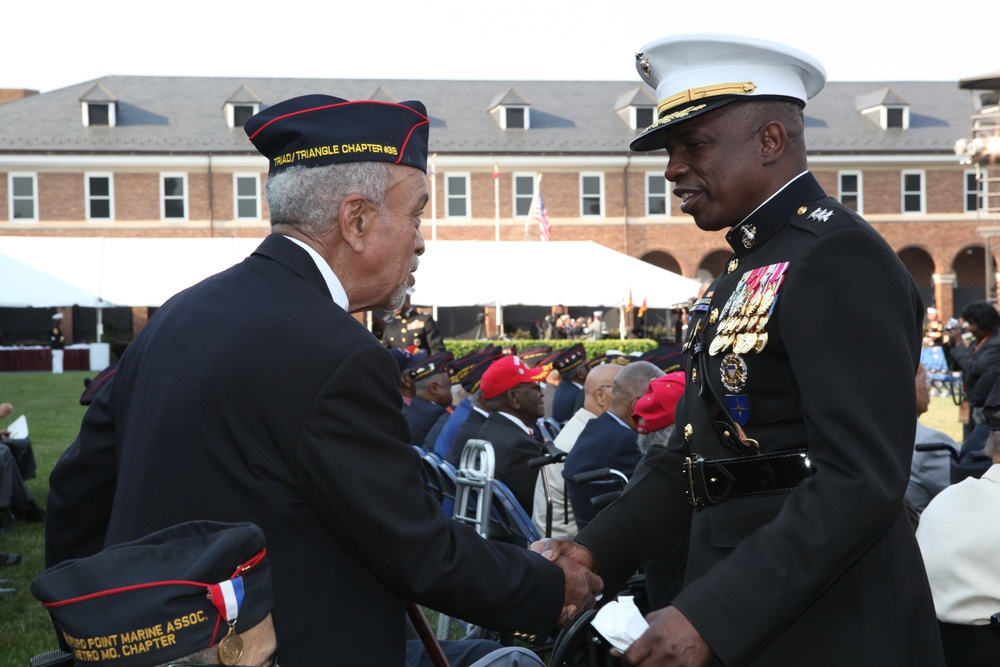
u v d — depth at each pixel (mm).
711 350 2092
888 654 1954
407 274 2051
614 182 39812
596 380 5781
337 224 1954
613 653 1892
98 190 37719
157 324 1956
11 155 36938
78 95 39500
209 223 38094
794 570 1786
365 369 1775
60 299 27938
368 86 42344
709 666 1913
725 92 2064
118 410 1984
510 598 1923
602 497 3869
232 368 1764
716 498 2078
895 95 41094
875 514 1771
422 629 2236
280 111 1982
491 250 29562
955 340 13680
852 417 1802
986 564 2680
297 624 1762
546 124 40594
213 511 1744
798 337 1889
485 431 5312
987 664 2684
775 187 2098
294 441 1741
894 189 40750
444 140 39344
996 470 2773
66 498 2074
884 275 1897
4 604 6102
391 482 1771
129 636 1436
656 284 29188
